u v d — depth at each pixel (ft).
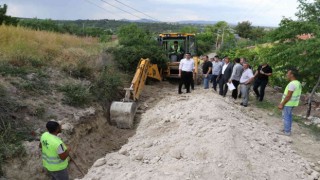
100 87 35.91
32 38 43.14
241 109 36.42
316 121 35.04
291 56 35.63
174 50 54.65
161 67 51.67
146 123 33.01
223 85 42.86
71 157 22.33
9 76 29.43
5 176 19.33
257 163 22.44
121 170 22.56
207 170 21.22
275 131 30.78
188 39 54.54
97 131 29.30
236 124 28.30
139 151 25.67
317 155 26.35
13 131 22.90
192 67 42.73
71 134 25.13
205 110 31.09
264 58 41.73
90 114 29.53
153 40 57.41
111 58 46.11
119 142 29.66
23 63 34.06
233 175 20.76
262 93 42.06
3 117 23.56
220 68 46.03
